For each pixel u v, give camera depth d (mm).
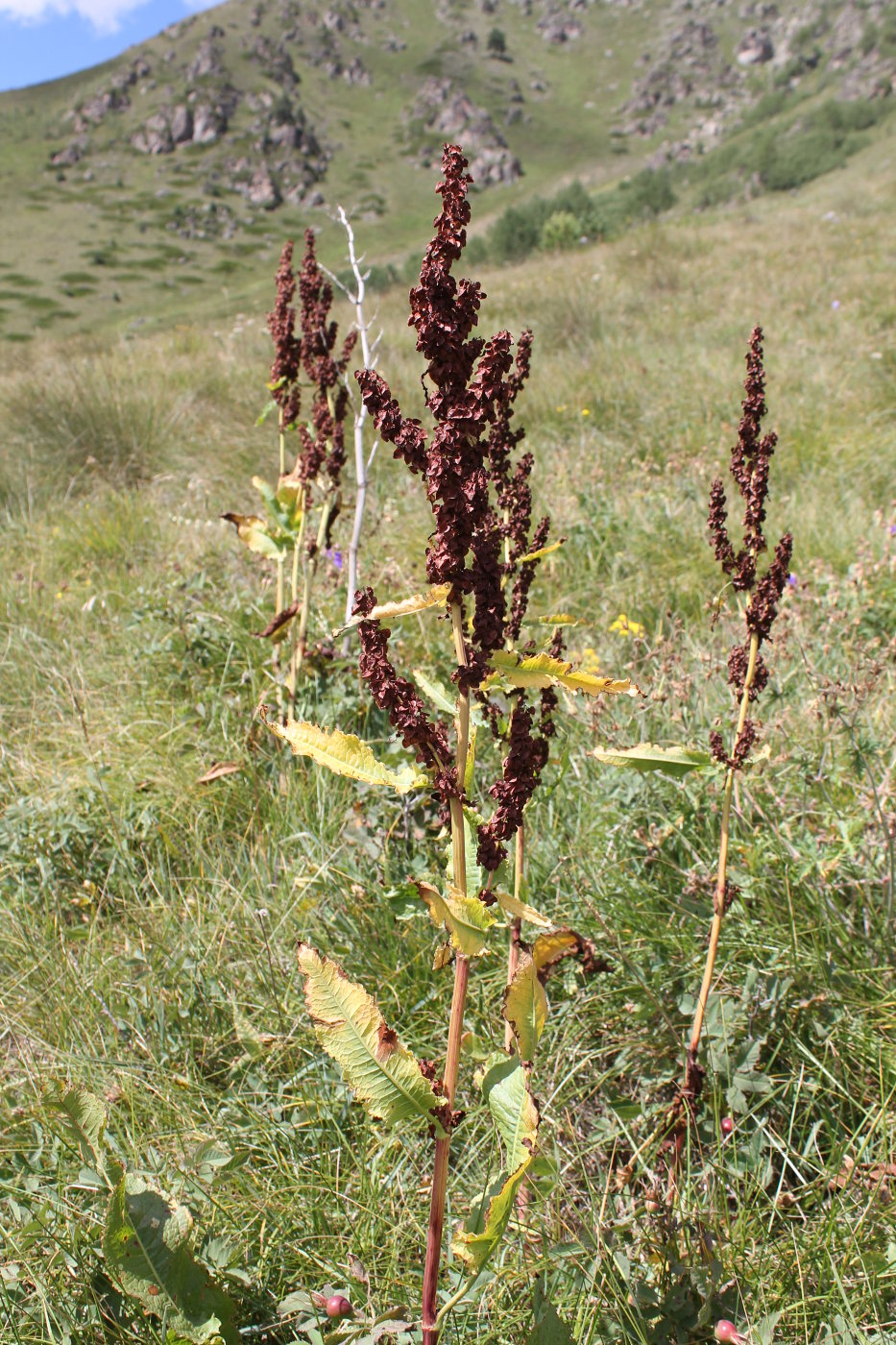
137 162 93625
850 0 101625
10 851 3225
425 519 5453
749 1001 2293
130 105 102375
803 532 4992
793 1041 2283
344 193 86688
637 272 14188
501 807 1595
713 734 2049
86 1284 1835
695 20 118000
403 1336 1698
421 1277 1881
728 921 2562
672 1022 2355
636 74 111375
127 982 2658
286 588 4617
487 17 126062
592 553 4984
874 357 8164
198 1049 2508
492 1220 1413
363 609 1470
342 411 3469
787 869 2568
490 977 2512
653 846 2750
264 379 9023
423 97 102688
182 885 3107
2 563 5707
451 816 1514
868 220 19312
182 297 62406
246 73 104562
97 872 3189
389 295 16062
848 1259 1806
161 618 4297
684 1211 1920
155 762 3623
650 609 4402
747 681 2049
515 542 2281
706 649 3666
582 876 2736
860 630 3803
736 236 18203
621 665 3756
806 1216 1980
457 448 1354
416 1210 2037
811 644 3643
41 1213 1940
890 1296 1792
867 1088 2182
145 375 9898
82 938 2906
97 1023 2531
